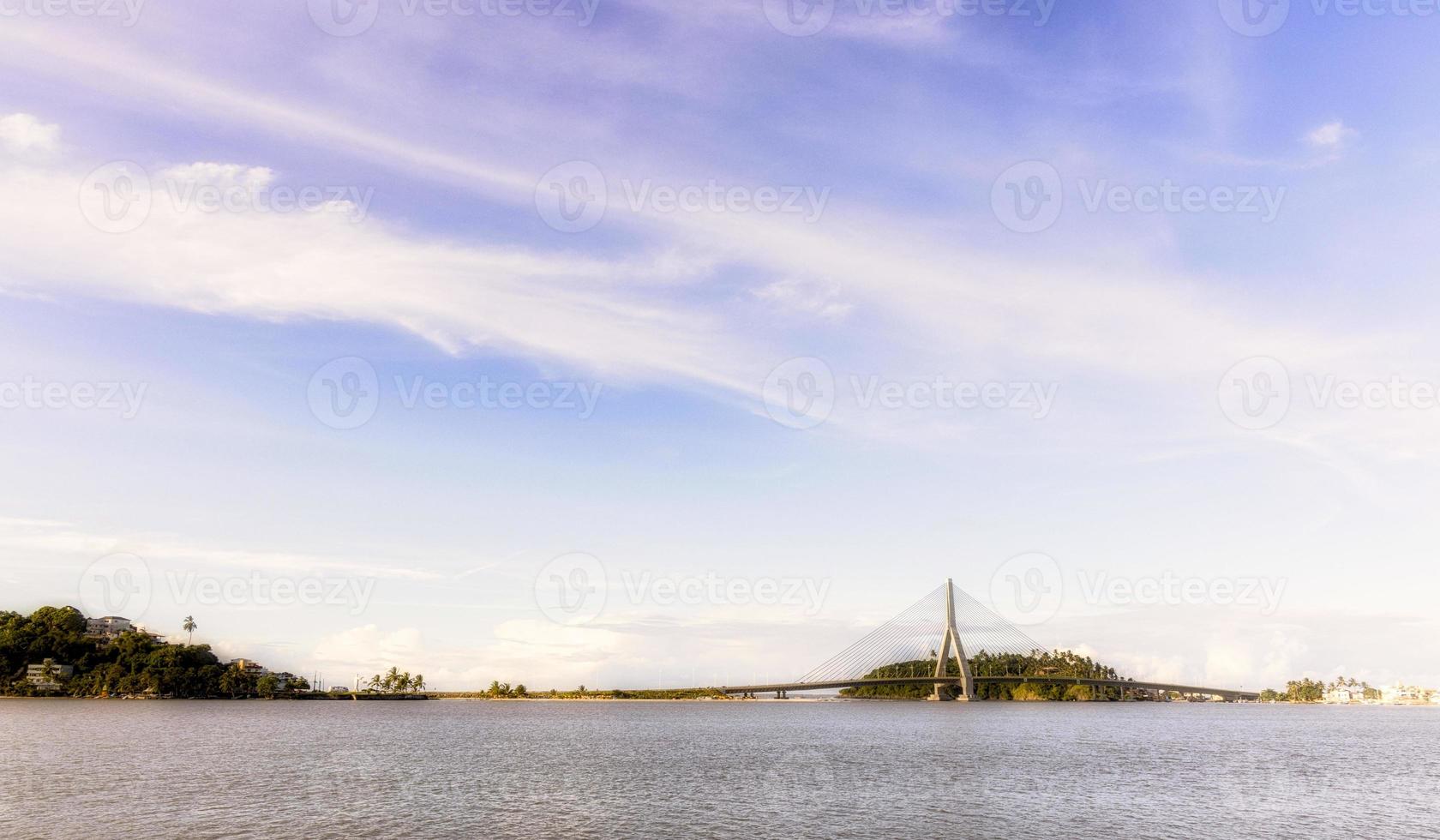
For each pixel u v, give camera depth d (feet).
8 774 265.95
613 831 184.14
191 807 206.28
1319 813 212.23
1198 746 420.36
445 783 254.88
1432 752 393.50
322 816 196.34
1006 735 498.69
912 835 181.98
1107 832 185.98
